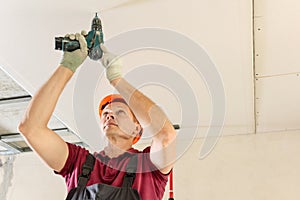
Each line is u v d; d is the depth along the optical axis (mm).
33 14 2383
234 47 2744
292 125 3822
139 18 2461
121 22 2482
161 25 2512
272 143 3902
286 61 2941
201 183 3900
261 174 3820
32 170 4387
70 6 2332
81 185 1528
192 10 2406
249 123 3785
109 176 1559
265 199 3725
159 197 1598
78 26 2473
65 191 4242
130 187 1518
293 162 3797
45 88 1562
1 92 3469
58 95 1574
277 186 3746
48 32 2514
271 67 3014
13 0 2279
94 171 1576
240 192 3795
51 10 2355
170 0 2328
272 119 3723
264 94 3340
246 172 3855
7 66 2834
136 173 1566
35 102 1545
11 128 4133
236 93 3289
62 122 3646
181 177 3953
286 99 3404
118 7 2363
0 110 3770
